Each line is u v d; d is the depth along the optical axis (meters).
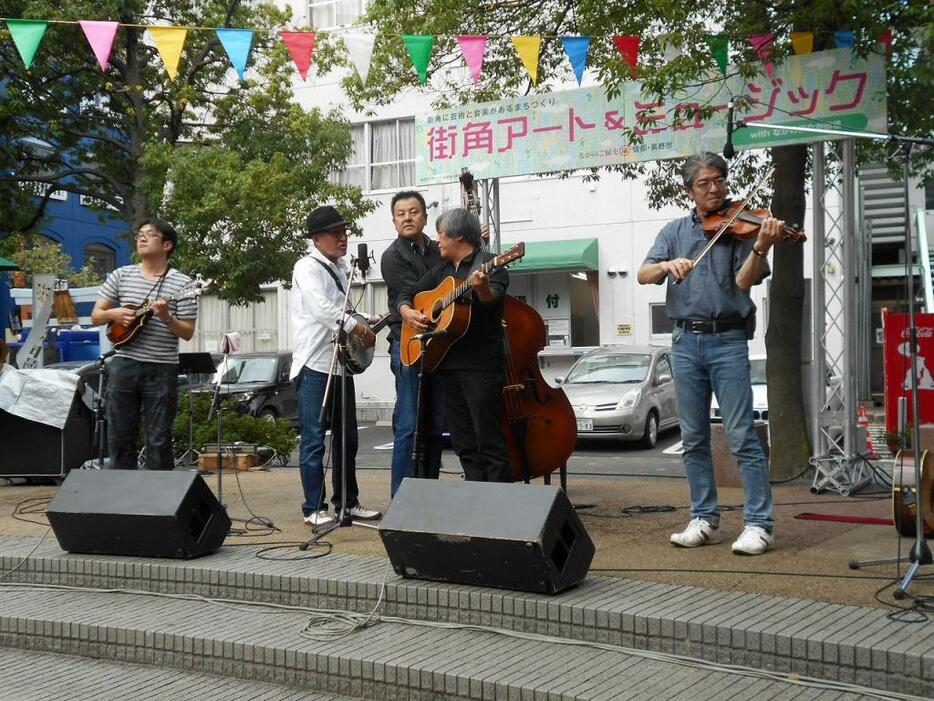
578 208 18.48
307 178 15.23
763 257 4.66
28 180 16.00
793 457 8.07
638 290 18.16
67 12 13.90
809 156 9.44
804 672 3.47
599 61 8.70
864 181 16.38
